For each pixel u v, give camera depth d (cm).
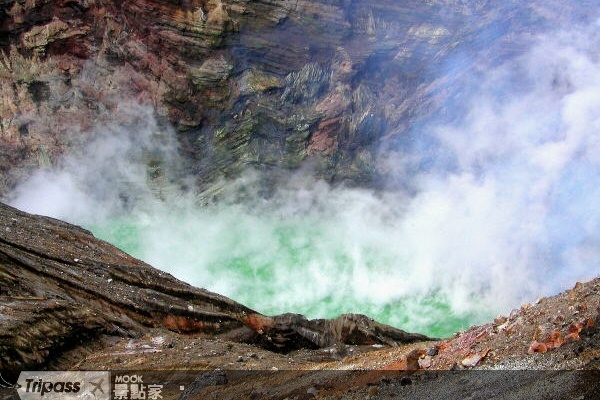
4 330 1923
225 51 4734
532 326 1147
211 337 2642
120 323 2420
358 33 4731
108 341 2300
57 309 2200
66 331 2147
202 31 4662
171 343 2336
